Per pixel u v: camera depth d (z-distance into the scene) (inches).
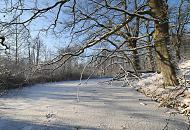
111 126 377.4
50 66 489.4
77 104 546.9
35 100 625.6
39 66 462.0
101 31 548.7
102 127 373.7
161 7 540.1
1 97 681.6
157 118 410.9
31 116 443.5
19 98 661.3
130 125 379.9
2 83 726.5
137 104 526.0
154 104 516.1
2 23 400.2
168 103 482.0
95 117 427.8
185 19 501.4
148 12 541.3
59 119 418.6
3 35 401.7
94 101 578.2
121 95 655.8
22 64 746.8
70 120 411.8
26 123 400.2
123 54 499.2
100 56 466.6
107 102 560.7
